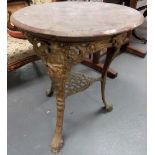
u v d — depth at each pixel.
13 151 1.24
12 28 1.69
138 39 2.76
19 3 1.90
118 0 2.25
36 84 1.81
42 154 1.23
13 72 1.96
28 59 1.65
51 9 1.24
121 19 1.09
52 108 1.56
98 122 1.45
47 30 0.90
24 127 1.40
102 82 1.45
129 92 1.77
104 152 1.25
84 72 2.04
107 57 1.35
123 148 1.28
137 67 2.16
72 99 1.66
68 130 1.38
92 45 1.04
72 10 1.23
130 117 1.50
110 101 1.65
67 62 1.01
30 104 1.59
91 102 1.63
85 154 1.23
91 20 1.06
